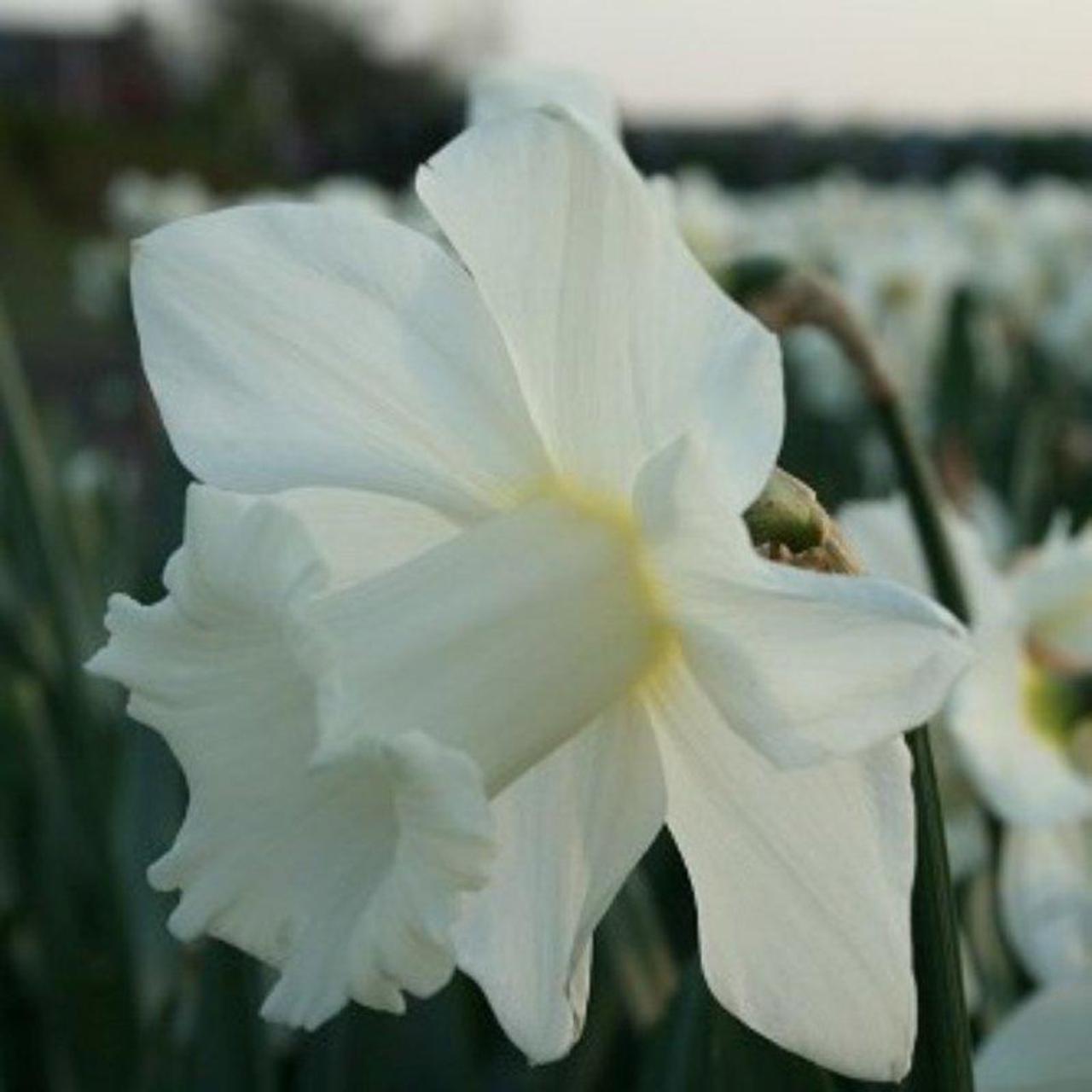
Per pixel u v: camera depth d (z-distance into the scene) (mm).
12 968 611
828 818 250
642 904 430
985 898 426
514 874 269
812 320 386
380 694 252
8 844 677
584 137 241
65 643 624
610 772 268
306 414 263
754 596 236
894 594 221
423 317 261
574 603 259
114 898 560
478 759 254
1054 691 409
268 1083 429
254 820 254
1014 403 1204
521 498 269
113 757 666
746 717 241
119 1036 554
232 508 252
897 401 382
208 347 260
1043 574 404
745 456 237
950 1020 247
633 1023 508
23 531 624
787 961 254
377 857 250
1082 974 341
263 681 258
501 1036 625
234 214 259
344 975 245
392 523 271
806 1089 265
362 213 260
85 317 3047
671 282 245
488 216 252
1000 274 1410
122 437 1767
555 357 258
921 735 246
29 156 4238
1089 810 392
